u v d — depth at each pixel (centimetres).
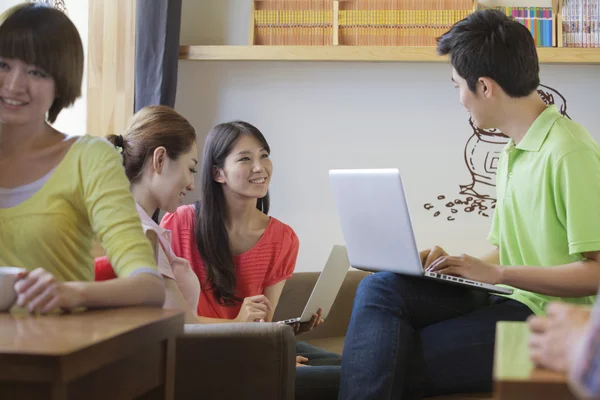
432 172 405
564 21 386
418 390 207
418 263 202
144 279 141
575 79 402
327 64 406
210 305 262
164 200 221
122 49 363
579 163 206
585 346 63
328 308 262
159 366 131
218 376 187
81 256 158
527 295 219
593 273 199
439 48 231
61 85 156
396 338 199
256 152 266
